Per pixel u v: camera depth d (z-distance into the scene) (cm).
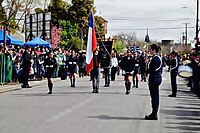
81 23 6450
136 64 2262
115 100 1622
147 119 1162
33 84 2417
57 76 2978
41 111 1286
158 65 1154
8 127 1004
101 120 1127
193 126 1067
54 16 6384
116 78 3256
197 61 1961
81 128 1002
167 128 1026
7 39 2712
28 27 3700
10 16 2908
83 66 3300
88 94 1855
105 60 2319
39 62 2669
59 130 972
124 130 985
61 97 1711
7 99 1619
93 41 1928
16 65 2380
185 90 2267
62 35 5803
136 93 1941
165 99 1741
